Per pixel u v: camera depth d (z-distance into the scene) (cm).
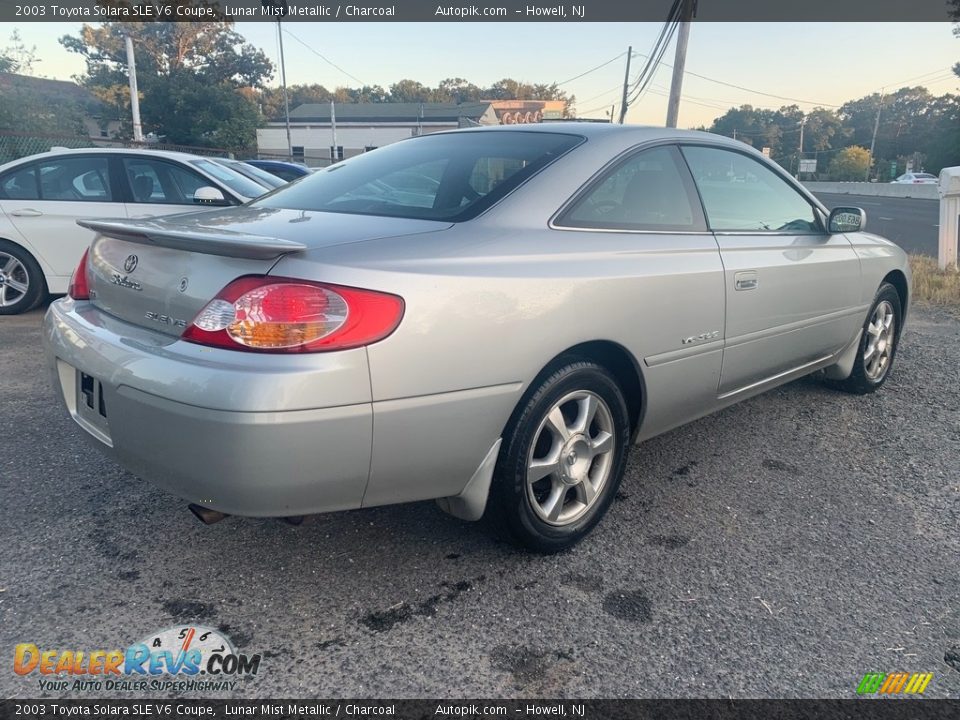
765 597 241
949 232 913
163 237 212
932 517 299
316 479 198
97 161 621
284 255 199
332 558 257
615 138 289
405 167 290
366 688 197
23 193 609
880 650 217
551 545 258
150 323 224
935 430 395
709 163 324
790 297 343
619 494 313
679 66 1593
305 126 5012
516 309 226
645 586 245
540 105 5966
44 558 251
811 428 394
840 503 309
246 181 666
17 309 617
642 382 276
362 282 199
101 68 4556
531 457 244
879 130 9100
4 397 406
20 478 308
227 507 199
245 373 188
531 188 256
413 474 216
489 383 222
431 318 207
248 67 4919
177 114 4544
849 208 371
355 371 195
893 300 452
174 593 235
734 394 334
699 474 335
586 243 256
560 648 214
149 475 213
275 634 217
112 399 213
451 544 268
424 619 225
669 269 276
